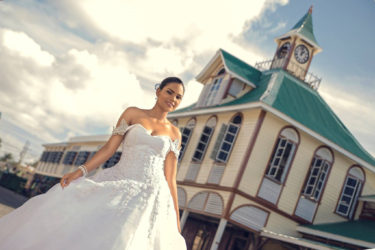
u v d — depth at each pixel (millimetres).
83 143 43688
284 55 22984
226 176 17625
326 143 18203
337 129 20359
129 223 2756
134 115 3320
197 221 22859
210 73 23859
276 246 17719
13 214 2822
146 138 3146
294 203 17781
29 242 2633
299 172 17953
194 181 19562
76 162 41750
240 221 16812
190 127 22344
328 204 18422
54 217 2713
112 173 3119
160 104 3412
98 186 2854
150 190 2957
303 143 18109
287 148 17875
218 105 20375
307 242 14055
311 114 19750
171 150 3328
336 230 16797
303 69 22531
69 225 2693
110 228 2709
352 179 19094
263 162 17312
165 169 3385
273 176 17375
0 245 2637
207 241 21094
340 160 18828
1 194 25484
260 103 17250
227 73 21609
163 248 3023
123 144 3242
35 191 41531
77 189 2822
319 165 18234
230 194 16781
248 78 21297
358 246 15250
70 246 2623
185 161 21266
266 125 17438
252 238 17422
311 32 23156
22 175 65500
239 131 18234
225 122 19578
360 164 18906
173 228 3152
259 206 17109
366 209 18688
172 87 3381
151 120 3359
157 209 2973
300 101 20047
